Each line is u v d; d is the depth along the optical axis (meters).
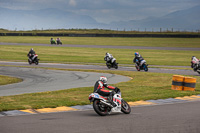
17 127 16.14
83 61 85.44
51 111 21.09
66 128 16.05
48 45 143.00
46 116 19.30
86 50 121.25
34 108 21.83
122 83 38.44
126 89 32.50
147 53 109.38
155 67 68.06
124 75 51.41
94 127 16.33
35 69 63.25
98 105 19.83
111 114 20.36
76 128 16.06
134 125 16.86
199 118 18.77
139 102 25.19
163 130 15.70
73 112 20.91
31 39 175.38
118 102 20.14
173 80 33.25
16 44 146.50
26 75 52.56
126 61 85.00
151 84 37.53
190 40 157.62
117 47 132.75
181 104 24.25
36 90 33.25
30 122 17.42
